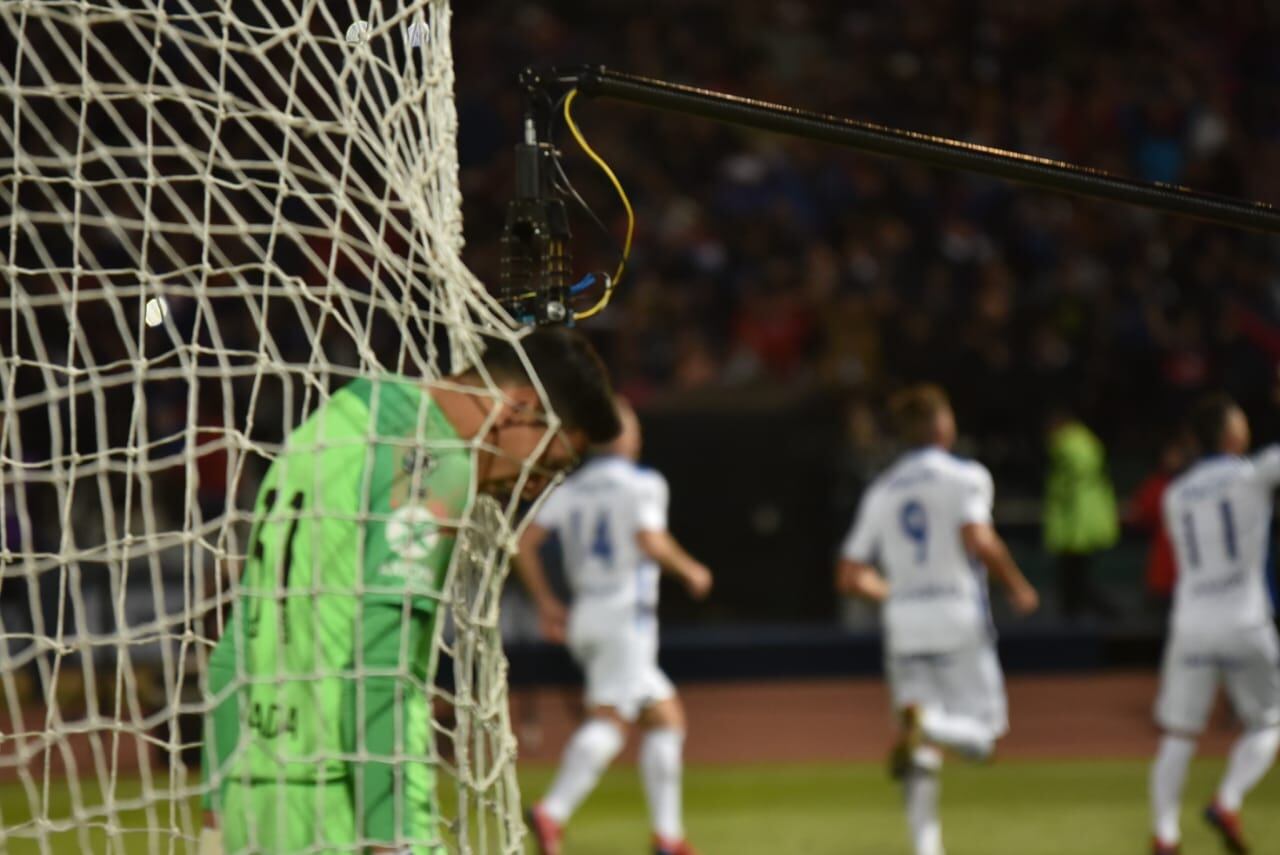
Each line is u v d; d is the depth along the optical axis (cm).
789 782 2912
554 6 6062
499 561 888
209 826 900
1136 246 5231
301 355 2603
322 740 829
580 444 893
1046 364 4584
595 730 2166
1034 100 5975
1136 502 3834
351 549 844
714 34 6131
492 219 5078
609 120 5606
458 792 844
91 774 2570
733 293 4997
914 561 2162
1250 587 2177
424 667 864
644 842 2419
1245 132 6125
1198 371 4716
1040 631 4078
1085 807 2658
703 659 3981
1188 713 2206
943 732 2114
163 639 877
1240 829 2241
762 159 5466
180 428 3044
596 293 946
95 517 2717
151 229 877
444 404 859
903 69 6091
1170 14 6372
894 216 5347
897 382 4444
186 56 875
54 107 1752
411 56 906
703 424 4025
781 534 4016
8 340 1393
